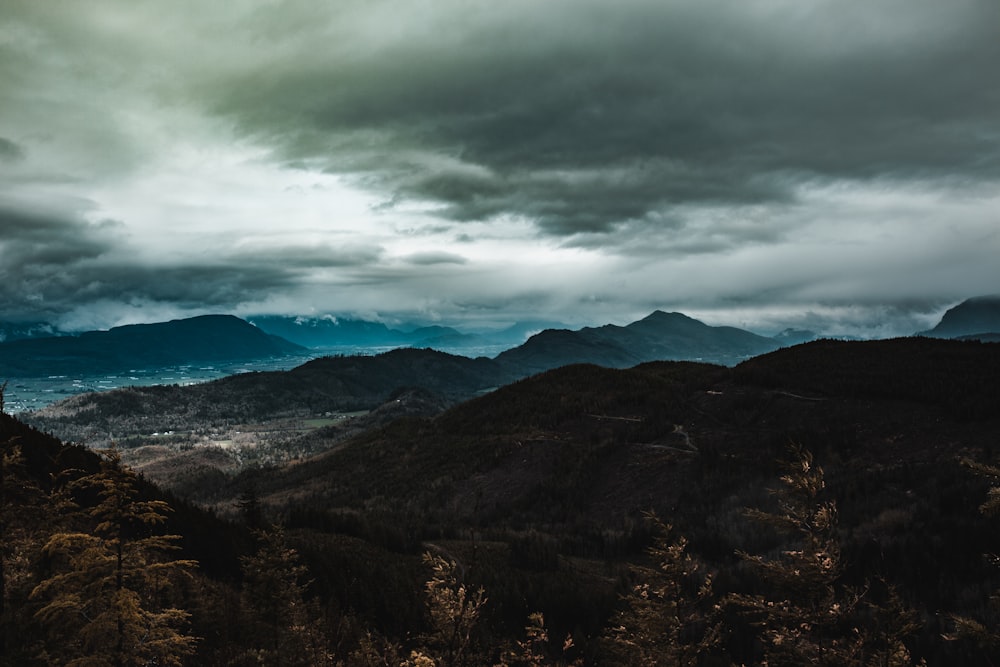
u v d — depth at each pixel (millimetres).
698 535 114625
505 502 166125
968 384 147875
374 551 105438
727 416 179875
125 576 19594
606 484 162500
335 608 53750
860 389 164000
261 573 32906
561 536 134625
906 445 132375
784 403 173000
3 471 21531
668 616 21844
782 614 17062
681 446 169625
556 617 83250
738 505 128000
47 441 61438
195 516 72875
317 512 124562
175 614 20672
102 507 19500
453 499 176250
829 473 127812
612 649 23719
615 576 107625
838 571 16641
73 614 18250
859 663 15680
